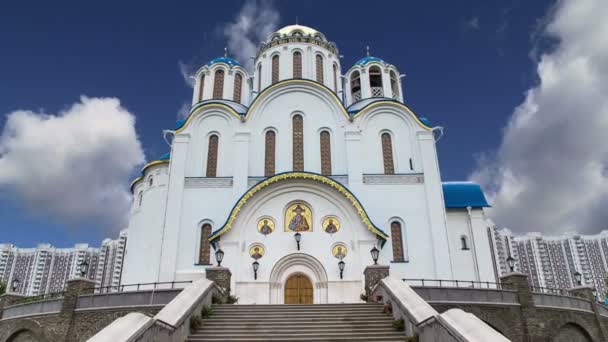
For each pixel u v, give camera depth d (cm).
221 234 2323
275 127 2844
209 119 2872
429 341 1146
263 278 2270
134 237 2838
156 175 2892
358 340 1268
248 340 1262
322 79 3381
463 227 2822
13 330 2062
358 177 2670
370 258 2306
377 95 3319
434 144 2794
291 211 2420
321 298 2244
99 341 899
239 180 2653
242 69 3488
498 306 1958
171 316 1197
